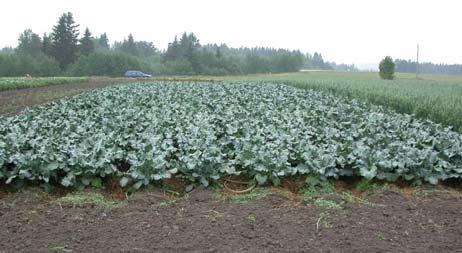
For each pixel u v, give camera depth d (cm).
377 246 468
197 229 507
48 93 2470
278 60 10556
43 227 511
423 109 1472
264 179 662
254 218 537
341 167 712
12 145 757
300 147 763
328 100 1730
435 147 875
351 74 8306
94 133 920
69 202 585
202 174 675
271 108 1406
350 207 577
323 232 501
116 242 474
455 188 724
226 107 1412
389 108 1572
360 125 1058
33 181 666
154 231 501
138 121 1086
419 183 686
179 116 1160
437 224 532
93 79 4703
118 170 696
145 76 6544
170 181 695
